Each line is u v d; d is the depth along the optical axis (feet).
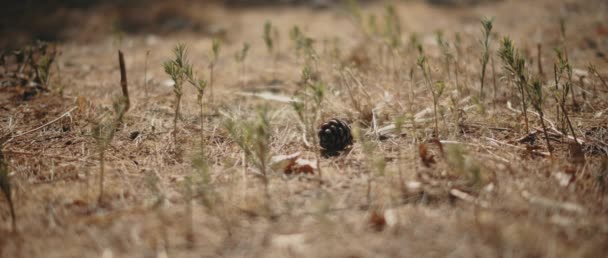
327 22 15.12
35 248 10.37
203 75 12.44
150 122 11.53
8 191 10.48
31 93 12.00
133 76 12.51
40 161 11.05
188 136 11.35
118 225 10.49
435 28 14.24
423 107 11.55
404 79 12.02
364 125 11.43
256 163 10.79
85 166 11.01
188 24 15.43
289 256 10.30
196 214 10.55
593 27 13.52
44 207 10.63
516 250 10.29
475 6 17.06
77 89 12.14
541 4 16.88
